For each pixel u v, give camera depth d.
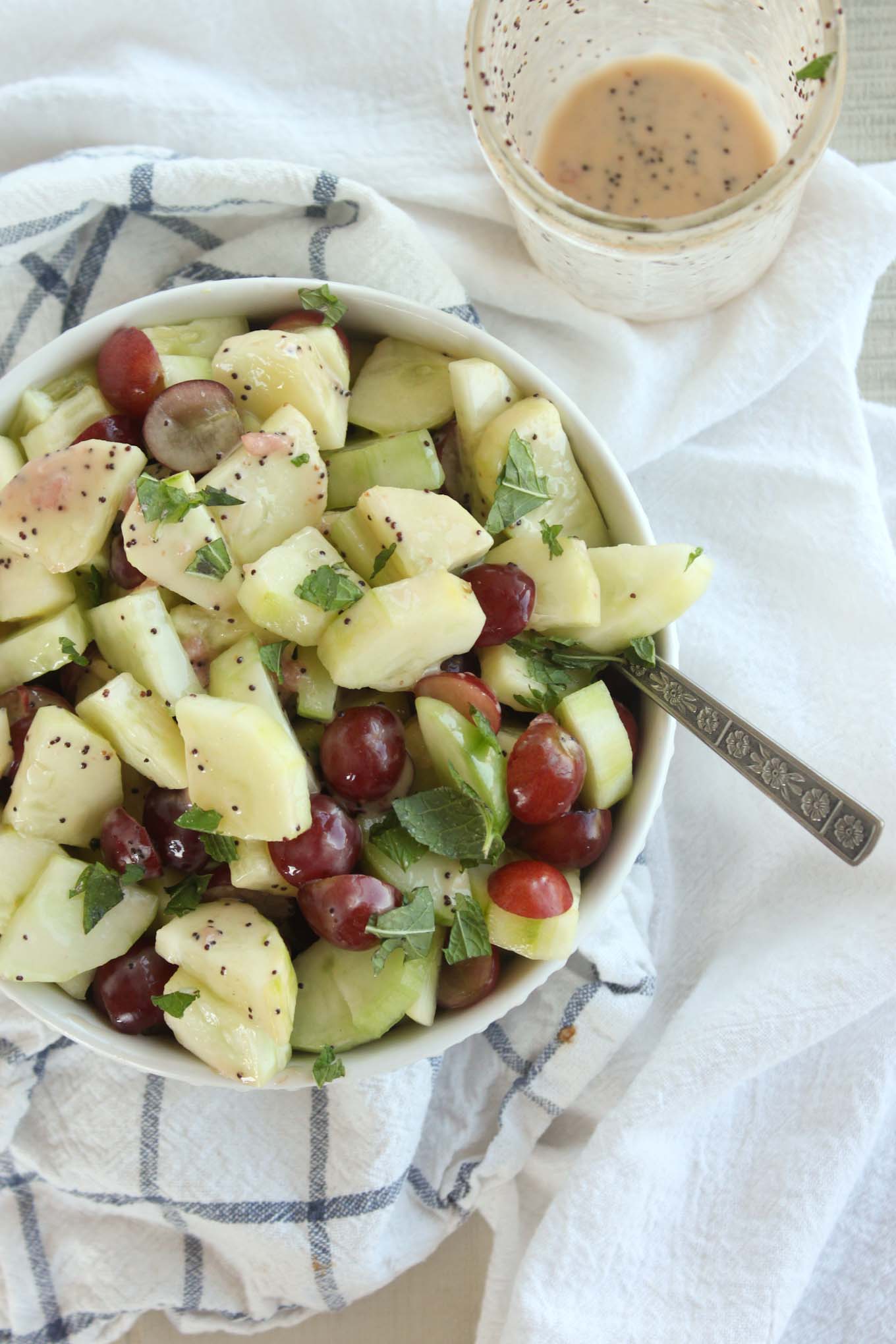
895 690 0.60
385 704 0.51
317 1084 0.49
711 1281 0.59
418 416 0.53
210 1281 0.62
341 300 0.53
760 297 0.60
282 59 0.60
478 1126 0.62
